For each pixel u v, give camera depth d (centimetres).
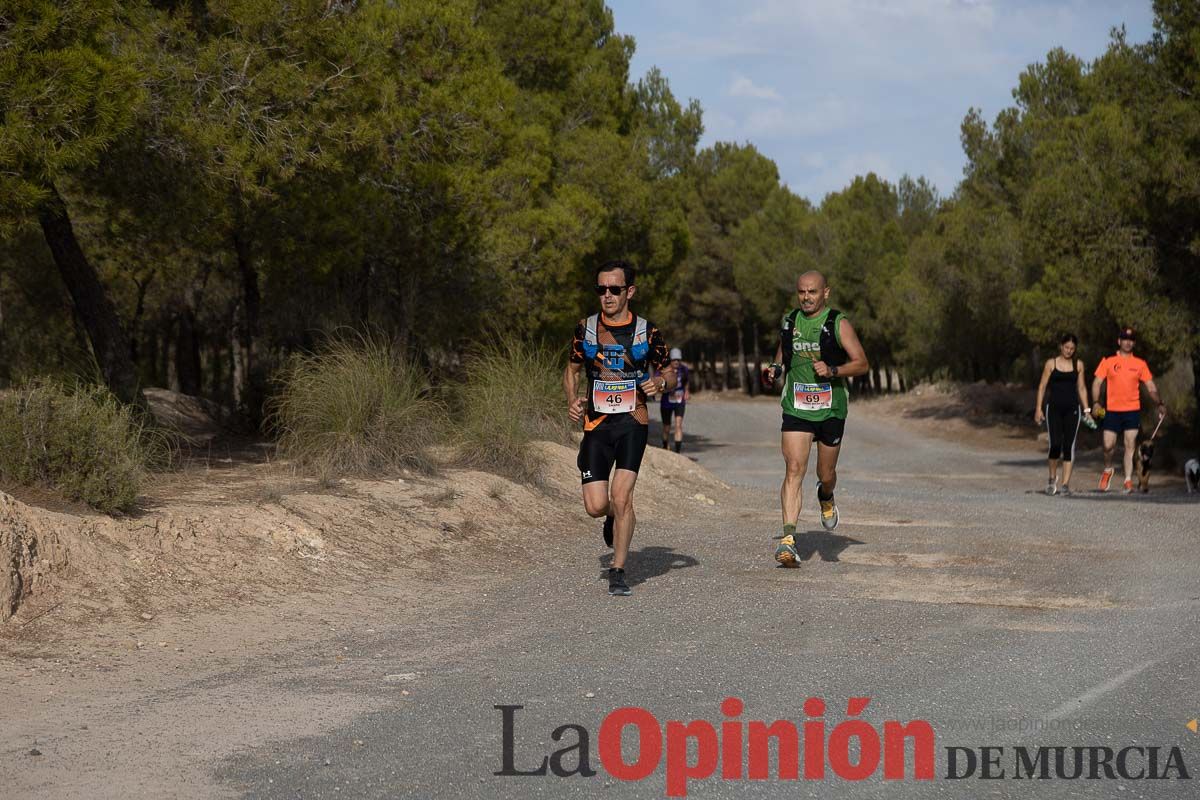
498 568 782
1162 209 1748
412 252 1527
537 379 1327
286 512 770
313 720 423
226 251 1584
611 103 2677
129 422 780
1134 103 1753
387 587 694
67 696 449
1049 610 640
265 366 1568
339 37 1114
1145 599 672
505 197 1847
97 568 605
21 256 2012
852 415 4241
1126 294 1809
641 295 2775
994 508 1185
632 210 2506
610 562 810
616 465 702
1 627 535
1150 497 1345
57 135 810
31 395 705
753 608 644
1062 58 3092
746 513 1154
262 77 1054
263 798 340
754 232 5509
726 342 6825
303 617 608
